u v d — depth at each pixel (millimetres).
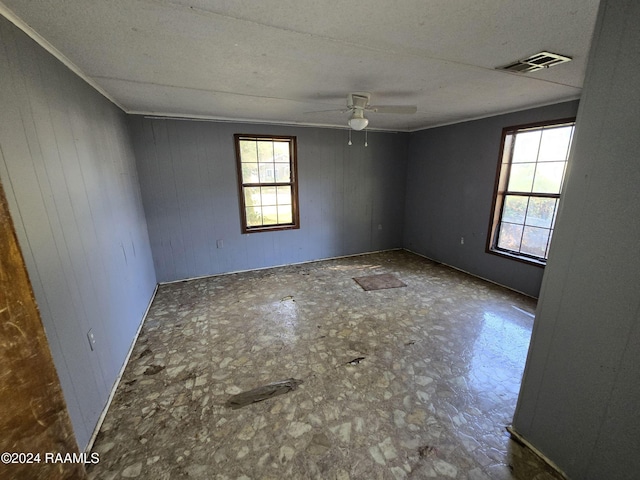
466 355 2246
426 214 4840
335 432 1573
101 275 1934
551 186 3098
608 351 1112
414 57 1825
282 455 1443
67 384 1376
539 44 1646
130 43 1599
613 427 1125
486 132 3664
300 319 2840
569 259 1215
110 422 1650
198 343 2447
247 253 4305
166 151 3572
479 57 1829
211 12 1304
